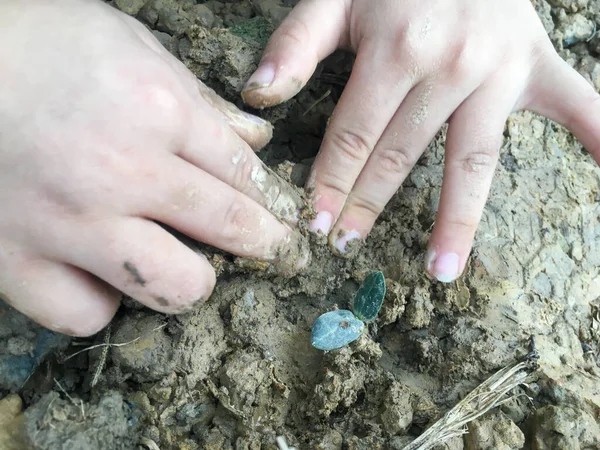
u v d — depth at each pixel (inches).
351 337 5.9
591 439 5.8
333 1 6.5
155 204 4.9
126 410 5.7
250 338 6.1
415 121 6.4
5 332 5.8
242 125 6.0
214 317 6.1
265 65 6.1
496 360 6.2
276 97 6.0
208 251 5.9
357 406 6.0
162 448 5.7
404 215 7.1
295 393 6.0
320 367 6.1
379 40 6.4
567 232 7.7
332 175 6.3
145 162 4.8
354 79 6.4
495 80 6.7
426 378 6.4
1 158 4.5
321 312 6.5
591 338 7.0
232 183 5.6
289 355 6.2
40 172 4.5
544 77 7.3
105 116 4.7
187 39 6.7
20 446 5.3
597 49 9.5
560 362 6.5
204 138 5.2
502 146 8.2
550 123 8.7
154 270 4.9
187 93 5.2
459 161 6.6
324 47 6.5
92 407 5.4
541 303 6.9
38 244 4.7
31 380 6.0
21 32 4.7
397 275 6.7
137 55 5.0
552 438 5.9
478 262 6.9
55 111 4.6
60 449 5.1
